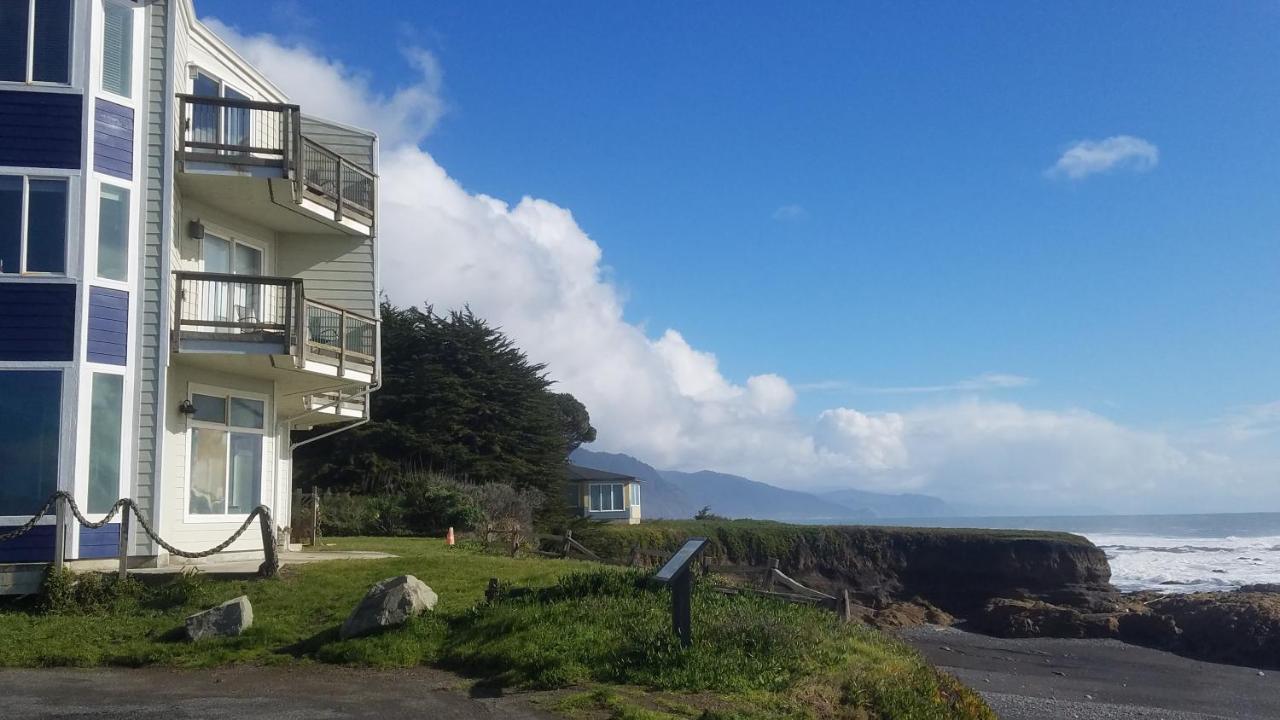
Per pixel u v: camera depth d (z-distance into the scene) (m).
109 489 15.62
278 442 22.66
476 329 47.22
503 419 46.09
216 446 18.48
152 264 16.39
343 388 21.59
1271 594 42.75
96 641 12.39
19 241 15.36
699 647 11.07
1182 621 38.97
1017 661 34.38
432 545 25.69
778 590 21.36
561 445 48.72
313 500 25.02
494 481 42.25
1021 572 54.38
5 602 14.42
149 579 14.73
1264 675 32.44
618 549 47.06
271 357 17.45
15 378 15.12
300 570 15.69
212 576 15.02
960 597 54.59
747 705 9.76
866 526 60.69
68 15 15.89
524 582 14.74
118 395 15.84
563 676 10.44
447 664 11.42
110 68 16.23
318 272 21.20
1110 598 50.56
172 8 16.94
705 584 14.73
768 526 58.69
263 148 17.77
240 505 19.02
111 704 9.70
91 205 15.68
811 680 10.83
